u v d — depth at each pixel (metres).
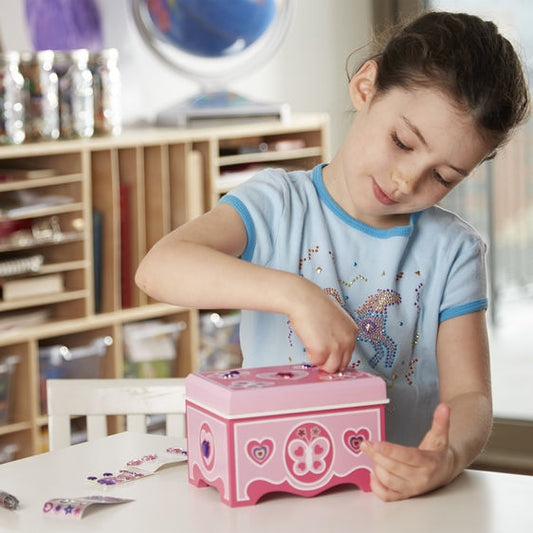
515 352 3.98
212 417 1.12
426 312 1.39
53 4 3.26
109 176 3.01
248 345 1.39
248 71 3.66
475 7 3.86
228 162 3.29
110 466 1.27
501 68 1.21
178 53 3.61
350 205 1.39
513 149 3.94
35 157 3.02
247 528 1.05
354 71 1.48
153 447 1.35
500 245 4.00
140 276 1.18
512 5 3.79
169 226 3.22
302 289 1.11
